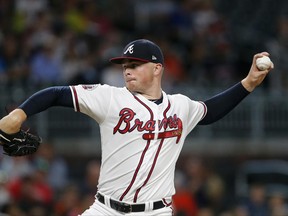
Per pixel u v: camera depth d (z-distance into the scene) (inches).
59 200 1779.0
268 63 837.2
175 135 797.2
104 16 2546.8
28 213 1695.4
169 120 793.6
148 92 798.5
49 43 2190.0
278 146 2236.7
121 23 2623.0
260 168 2128.4
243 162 2218.3
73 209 1713.8
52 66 2145.7
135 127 778.8
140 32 2522.1
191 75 2370.8
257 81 847.7
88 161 2098.9
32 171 1800.0
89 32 2390.5
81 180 2050.9
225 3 2874.0
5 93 2063.2
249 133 2245.3
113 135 781.3
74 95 772.6
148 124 781.9
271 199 1904.5
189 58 2417.6
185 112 812.6
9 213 1627.7
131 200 782.5
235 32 2699.3
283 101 2261.3
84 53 2230.6
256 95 2255.2
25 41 2230.6
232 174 2182.6
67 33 2284.7
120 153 780.6
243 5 2888.8
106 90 784.9
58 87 775.1
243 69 2488.9
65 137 2111.2
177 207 1846.7
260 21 2802.7
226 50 2502.5
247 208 1876.2
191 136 2202.3
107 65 2175.2
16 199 1717.5
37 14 2326.5
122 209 784.3
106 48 2309.3
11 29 2284.7
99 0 2664.9
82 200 1771.7
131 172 778.8
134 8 2689.5
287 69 2508.6
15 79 2116.1
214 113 849.5
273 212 1870.1
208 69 2415.1
